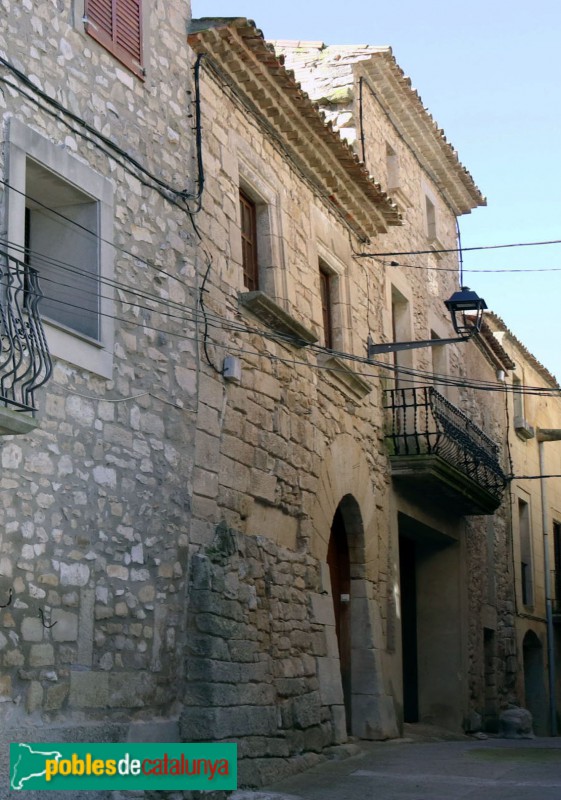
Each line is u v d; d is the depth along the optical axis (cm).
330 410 1353
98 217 905
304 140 1295
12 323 776
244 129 1197
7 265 741
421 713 1809
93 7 945
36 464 798
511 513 2364
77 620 823
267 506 1150
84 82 918
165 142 1031
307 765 1105
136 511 911
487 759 1222
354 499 1415
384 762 1177
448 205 2088
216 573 992
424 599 1867
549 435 2695
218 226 1104
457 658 1819
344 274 1464
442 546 1880
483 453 1869
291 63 1633
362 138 1590
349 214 1477
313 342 1262
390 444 1568
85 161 901
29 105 844
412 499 1656
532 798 951
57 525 813
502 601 2191
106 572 863
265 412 1159
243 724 994
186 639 962
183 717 940
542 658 2520
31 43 859
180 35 1086
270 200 1247
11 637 754
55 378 829
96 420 873
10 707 746
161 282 989
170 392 982
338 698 1231
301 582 1201
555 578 2736
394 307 1750
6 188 802
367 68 1620
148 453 938
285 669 1116
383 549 1512
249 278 1214
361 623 1423
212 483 1034
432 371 1838
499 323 2364
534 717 2486
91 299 891
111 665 857
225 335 1089
